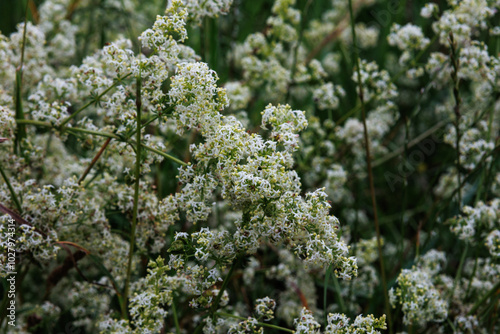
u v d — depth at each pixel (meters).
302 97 5.18
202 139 3.91
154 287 2.43
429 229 3.45
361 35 5.56
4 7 4.68
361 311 3.84
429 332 3.43
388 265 4.29
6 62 3.11
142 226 2.83
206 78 2.18
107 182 2.91
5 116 2.64
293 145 2.18
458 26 3.66
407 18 5.85
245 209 2.16
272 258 3.97
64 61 4.20
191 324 3.49
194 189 2.22
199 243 2.16
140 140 2.38
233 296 3.90
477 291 3.39
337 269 2.32
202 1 3.07
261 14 5.84
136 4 5.24
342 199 4.53
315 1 5.98
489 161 3.57
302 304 3.57
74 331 3.61
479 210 3.26
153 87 2.32
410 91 5.71
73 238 2.84
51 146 3.58
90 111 4.16
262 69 4.22
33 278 3.92
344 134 4.25
